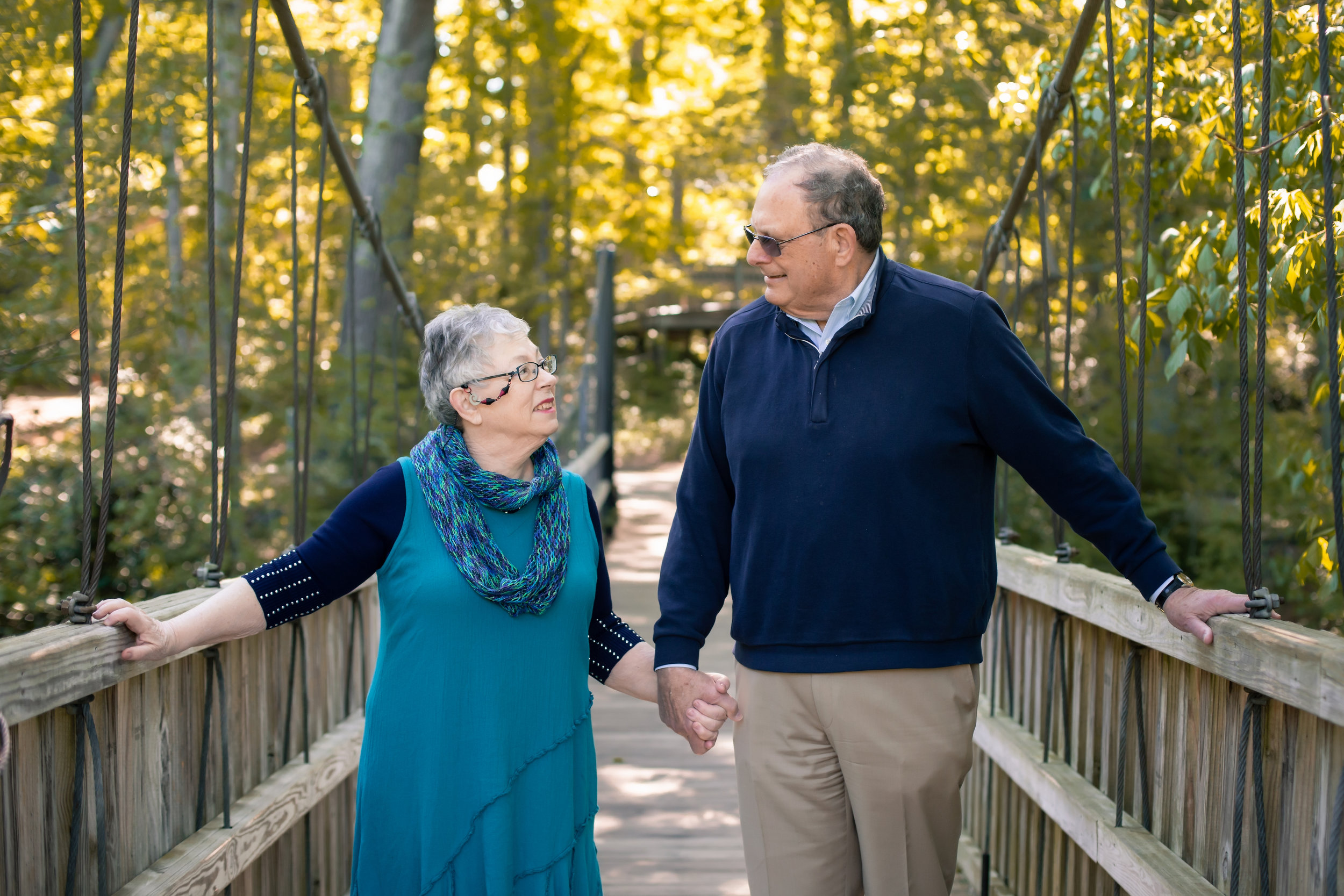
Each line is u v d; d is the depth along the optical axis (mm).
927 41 6887
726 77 14633
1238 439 6590
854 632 1793
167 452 7074
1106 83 3064
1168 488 6922
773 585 1833
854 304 1806
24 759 1405
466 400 1695
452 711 1642
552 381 1725
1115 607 1936
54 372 5945
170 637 1548
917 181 7168
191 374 7035
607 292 10305
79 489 6766
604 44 12438
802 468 1804
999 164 6648
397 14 8977
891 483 1772
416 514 1679
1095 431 6902
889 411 1775
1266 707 1546
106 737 1587
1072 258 2320
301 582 1650
